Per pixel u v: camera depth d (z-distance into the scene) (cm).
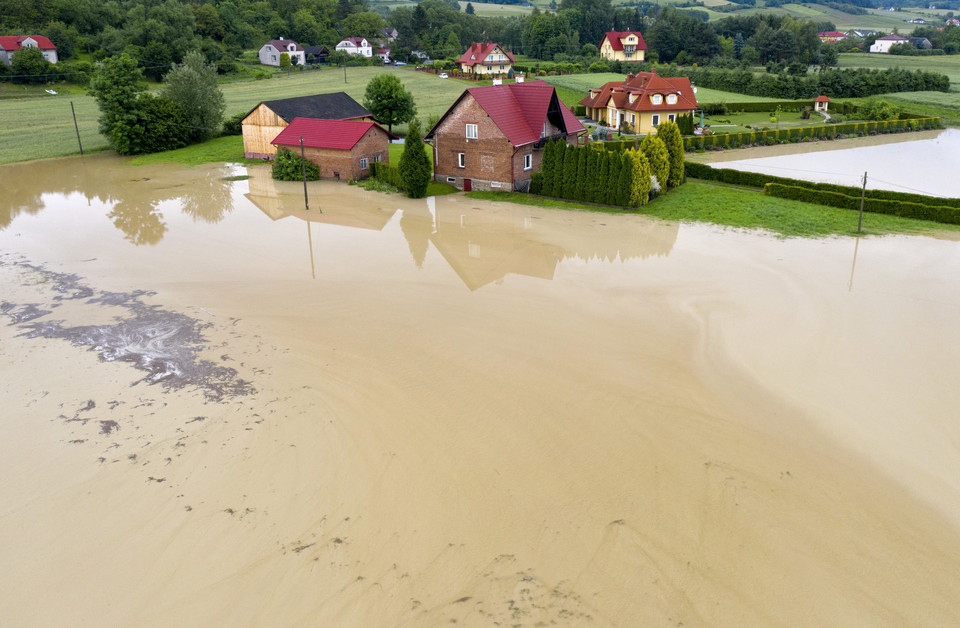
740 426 1727
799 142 6544
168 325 2386
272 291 2697
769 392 1880
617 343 2186
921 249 3088
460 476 1543
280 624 1163
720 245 3197
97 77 5969
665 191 4322
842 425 1723
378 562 1298
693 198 4141
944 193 4347
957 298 2506
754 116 7862
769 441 1666
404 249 3228
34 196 4503
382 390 1917
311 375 2012
